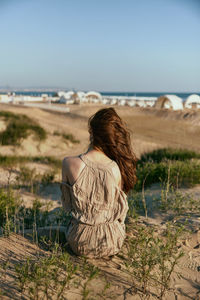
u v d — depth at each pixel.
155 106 38.53
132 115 29.94
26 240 2.65
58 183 6.48
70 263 2.04
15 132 12.62
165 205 3.62
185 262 2.38
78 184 2.13
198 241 2.71
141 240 2.25
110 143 2.16
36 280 1.83
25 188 5.80
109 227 2.23
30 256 2.34
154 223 3.16
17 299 1.80
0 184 5.83
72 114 29.72
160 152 10.08
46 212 3.52
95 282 2.03
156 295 1.96
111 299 1.86
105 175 2.12
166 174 5.22
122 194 2.25
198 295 1.98
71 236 2.27
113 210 2.25
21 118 17.23
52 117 27.22
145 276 2.01
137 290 1.98
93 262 2.29
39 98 57.66
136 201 3.76
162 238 2.71
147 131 21.72
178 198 3.63
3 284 1.94
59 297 1.82
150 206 3.79
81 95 47.47
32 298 1.78
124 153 2.21
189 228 2.99
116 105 45.47
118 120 2.21
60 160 9.76
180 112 29.20
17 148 11.55
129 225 3.06
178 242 2.67
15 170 7.45
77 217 2.22
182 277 2.17
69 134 15.84
